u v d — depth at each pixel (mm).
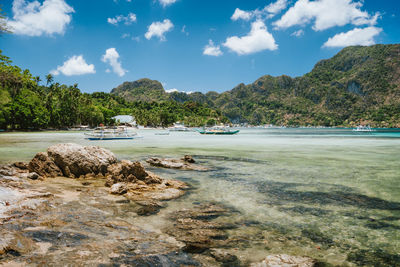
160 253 4398
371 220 6512
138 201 7859
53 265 3703
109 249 4391
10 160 17422
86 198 7984
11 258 3832
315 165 16359
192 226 5871
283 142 44562
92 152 12672
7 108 86062
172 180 10867
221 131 99125
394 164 16859
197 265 4066
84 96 140625
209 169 14602
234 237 5328
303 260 4383
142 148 30453
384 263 4383
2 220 5383
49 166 11906
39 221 5551
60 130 111438
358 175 12914
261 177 12289
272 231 5711
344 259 4504
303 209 7363
